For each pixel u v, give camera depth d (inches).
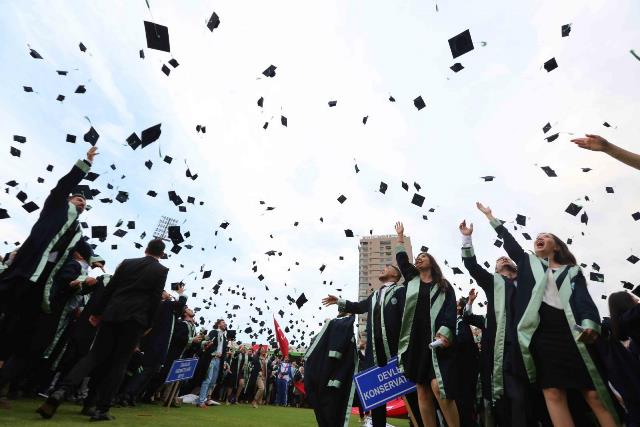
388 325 143.9
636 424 90.6
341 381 140.6
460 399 116.6
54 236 130.6
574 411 105.4
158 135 175.2
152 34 137.4
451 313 122.0
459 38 169.8
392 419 313.0
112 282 135.9
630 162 76.5
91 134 204.4
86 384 193.0
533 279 108.4
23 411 124.3
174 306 220.7
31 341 128.3
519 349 104.6
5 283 120.0
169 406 219.3
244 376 388.8
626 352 95.7
